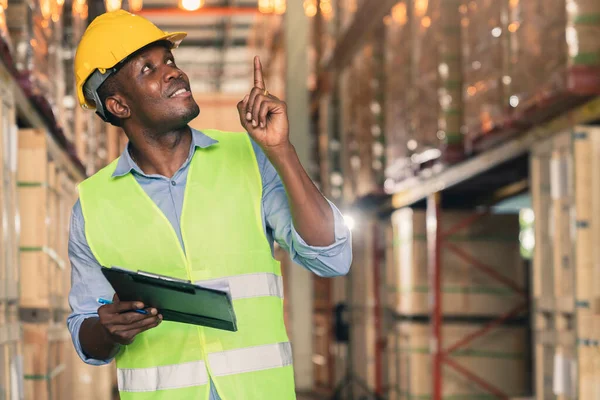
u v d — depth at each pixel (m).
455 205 8.82
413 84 7.73
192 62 23.62
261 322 2.31
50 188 5.57
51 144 5.67
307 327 12.88
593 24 4.71
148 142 2.34
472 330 8.09
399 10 8.35
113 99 2.32
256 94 2.11
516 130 5.83
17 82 4.70
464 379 7.98
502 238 8.20
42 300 5.18
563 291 5.18
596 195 4.93
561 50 4.84
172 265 2.31
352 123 11.02
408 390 8.49
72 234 2.42
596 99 4.79
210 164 2.35
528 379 7.99
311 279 12.98
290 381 2.34
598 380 4.85
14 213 4.38
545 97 4.96
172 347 2.31
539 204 5.56
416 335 8.48
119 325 2.12
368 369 10.88
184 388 2.29
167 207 2.34
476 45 6.51
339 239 2.22
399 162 8.57
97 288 2.43
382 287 10.93
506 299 8.11
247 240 2.32
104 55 2.28
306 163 13.22
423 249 8.55
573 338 4.98
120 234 2.34
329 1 11.99
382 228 11.06
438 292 8.01
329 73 12.43
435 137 7.42
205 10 19.28
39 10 5.19
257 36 20.02
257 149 2.39
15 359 4.31
